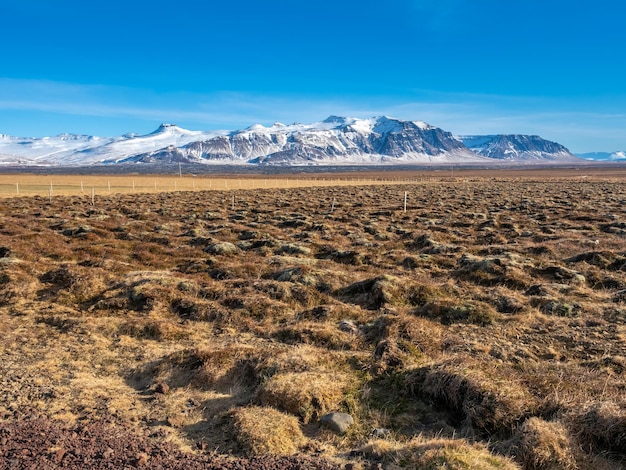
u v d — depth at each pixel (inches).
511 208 1528.1
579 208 1448.1
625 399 254.4
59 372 325.4
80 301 507.8
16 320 437.7
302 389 272.4
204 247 834.8
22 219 1168.2
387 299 496.1
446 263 682.2
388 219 1275.8
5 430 241.3
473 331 406.6
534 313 446.6
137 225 1070.4
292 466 215.6
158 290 504.7
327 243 869.8
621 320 422.0
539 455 213.0
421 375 295.7
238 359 335.3
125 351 370.0
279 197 2138.3
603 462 217.6
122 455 221.0
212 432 249.1
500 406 249.8
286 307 484.4
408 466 209.8
